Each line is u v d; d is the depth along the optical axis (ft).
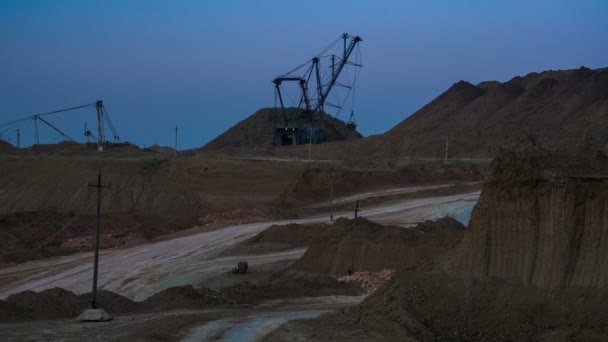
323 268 156.35
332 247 157.99
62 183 336.70
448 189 320.91
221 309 117.08
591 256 65.82
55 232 229.04
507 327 65.92
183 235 233.55
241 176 335.26
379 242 153.48
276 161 370.73
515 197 72.02
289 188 320.29
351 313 82.84
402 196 307.99
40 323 94.89
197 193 324.80
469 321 68.95
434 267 78.38
